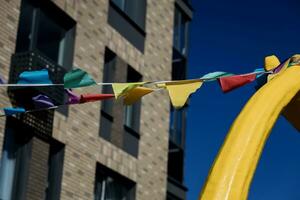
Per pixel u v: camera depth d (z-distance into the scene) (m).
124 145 15.51
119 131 15.34
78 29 14.48
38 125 12.72
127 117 16.16
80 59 14.37
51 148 13.41
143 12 17.34
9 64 12.38
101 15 15.35
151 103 16.80
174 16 18.89
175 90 4.98
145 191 15.89
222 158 4.09
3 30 12.44
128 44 16.28
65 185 13.27
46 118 12.92
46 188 13.16
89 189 13.90
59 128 13.31
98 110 14.64
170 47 18.14
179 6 19.09
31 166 12.41
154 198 16.19
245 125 4.24
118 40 15.90
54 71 12.81
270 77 5.02
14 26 12.69
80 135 13.93
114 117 15.27
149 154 16.31
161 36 17.83
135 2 17.08
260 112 4.32
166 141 17.11
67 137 13.53
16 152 12.53
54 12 14.00
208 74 5.03
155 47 17.42
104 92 15.23
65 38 14.26
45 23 13.76
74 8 14.44
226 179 3.98
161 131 16.98
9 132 12.45
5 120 12.10
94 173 14.15
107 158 14.73
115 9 16.02
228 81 5.02
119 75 15.67
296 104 4.79
